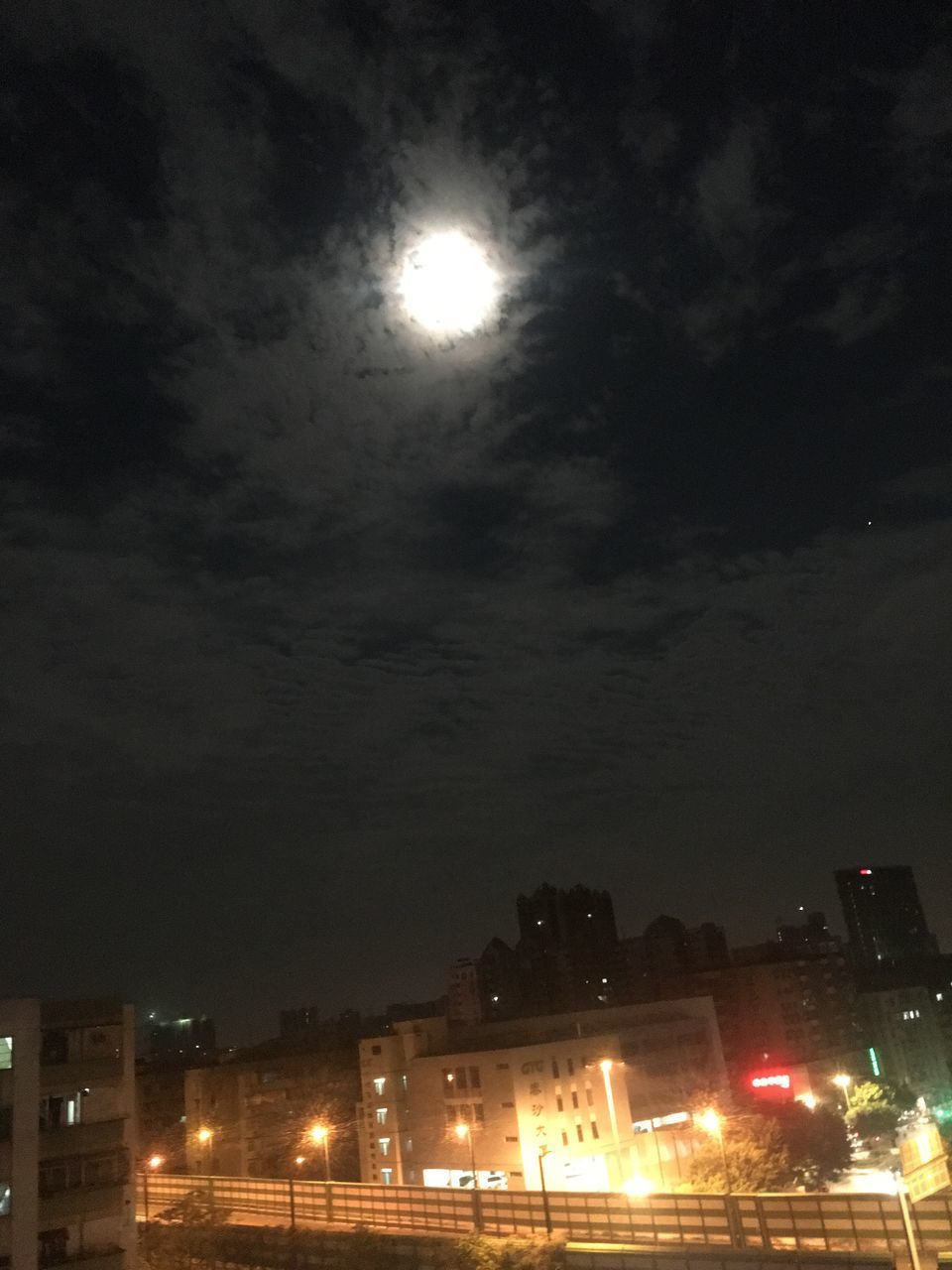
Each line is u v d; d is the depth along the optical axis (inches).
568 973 7593.5
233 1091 4133.9
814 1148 3157.0
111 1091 2069.4
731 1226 1849.2
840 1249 1713.8
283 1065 4232.3
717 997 5634.8
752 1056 5295.3
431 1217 2354.8
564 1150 3282.5
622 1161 3363.7
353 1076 4301.2
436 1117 3535.9
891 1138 3720.5
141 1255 2561.5
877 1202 1694.1
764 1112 3395.7
